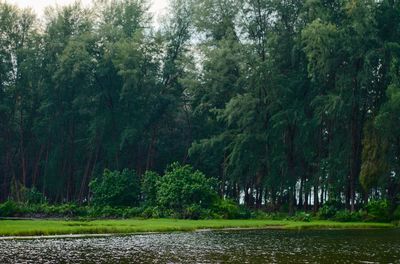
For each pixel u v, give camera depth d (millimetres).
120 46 78562
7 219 57281
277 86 67688
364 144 58875
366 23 59125
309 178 69688
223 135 72438
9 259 25031
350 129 63906
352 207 61750
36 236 36812
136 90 80250
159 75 83062
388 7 61188
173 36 83062
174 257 26250
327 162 63500
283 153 68750
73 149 87188
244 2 71250
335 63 62375
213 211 60812
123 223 49000
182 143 87875
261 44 71188
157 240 34969
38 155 92062
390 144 57875
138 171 85062
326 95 63844
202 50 72750
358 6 59406
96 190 69438
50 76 84125
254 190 81625
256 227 49031
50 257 25922
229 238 36938
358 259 25906
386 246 31953
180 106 84438
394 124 56406
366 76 59375
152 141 84438
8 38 86812
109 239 35406
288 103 68750
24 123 89812
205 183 62469
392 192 63219
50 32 84688
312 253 28188
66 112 84812
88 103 82938
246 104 67562
